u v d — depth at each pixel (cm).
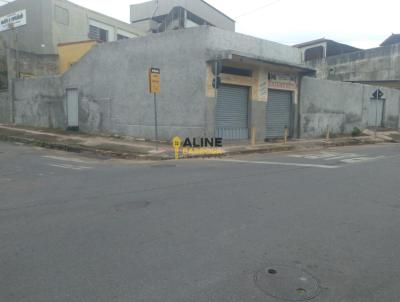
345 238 493
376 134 2602
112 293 349
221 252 445
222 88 1753
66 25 3197
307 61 4091
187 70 1681
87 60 2069
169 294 347
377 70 3472
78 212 615
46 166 1156
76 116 2173
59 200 699
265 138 1981
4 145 1788
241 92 1847
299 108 2172
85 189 796
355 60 3647
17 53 2592
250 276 383
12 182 884
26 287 362
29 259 428
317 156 1433
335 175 959
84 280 375
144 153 1430
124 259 426
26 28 3158
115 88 1953
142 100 1844
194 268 402
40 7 3048
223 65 1728
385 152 1600
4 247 464
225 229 527
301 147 1820
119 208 638
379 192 759
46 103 2322
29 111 2439
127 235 504
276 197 712
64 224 553
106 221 566
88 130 2102
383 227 539
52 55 2761
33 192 771
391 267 407
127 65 1892
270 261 420
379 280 377
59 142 1767
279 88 2025
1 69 2912
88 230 525
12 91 2538
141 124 1856
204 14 3566
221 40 1684
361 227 538
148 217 584
